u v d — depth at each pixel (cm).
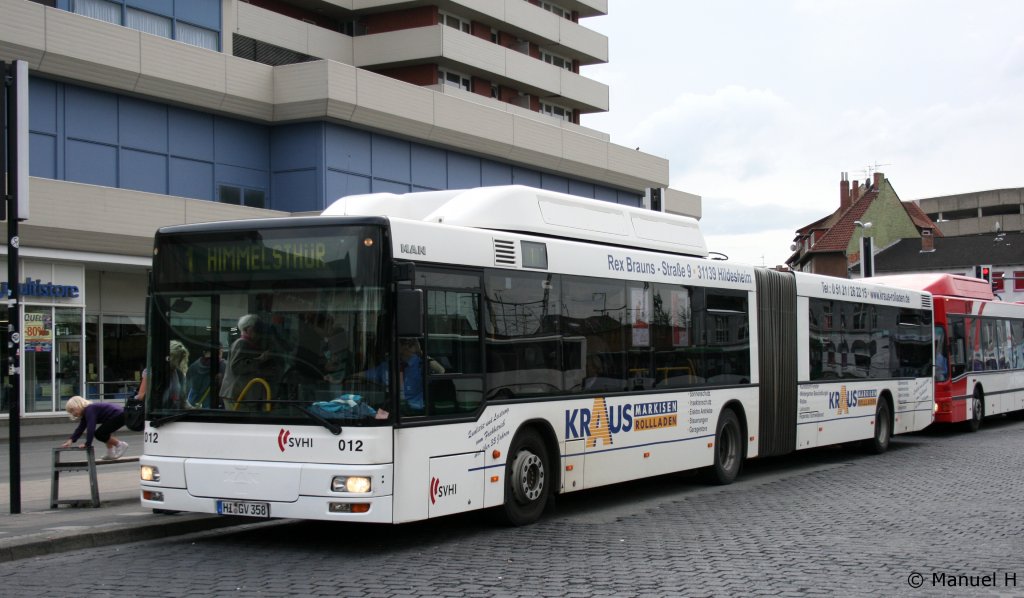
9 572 898
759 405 1661
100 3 3406
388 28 5084
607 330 1298
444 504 1016
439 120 4172
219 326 1014
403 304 949
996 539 1070
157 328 1041
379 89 3888
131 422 1234
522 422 1136
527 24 5544
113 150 3309
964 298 2645
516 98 5553
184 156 3519
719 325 1561
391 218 982
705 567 918
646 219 1470
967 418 2622
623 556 975
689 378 1474
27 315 3077
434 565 933
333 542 1059
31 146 3094
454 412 1037
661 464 1395
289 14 4891
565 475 1207
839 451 2164
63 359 3184
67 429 3062
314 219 991
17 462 1163
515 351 1133
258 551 1006
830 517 1230
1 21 2931
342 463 945
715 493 1477
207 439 1001
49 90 3139
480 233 1098
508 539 1073
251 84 3650
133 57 3259
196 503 998
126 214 3192
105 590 825
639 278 1373
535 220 1227
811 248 9525
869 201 9675
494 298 1107
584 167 5062
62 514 1169
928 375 2370
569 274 1234
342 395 954
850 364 1981
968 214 12912
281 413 973
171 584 848
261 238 1006
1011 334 2975
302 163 3772
